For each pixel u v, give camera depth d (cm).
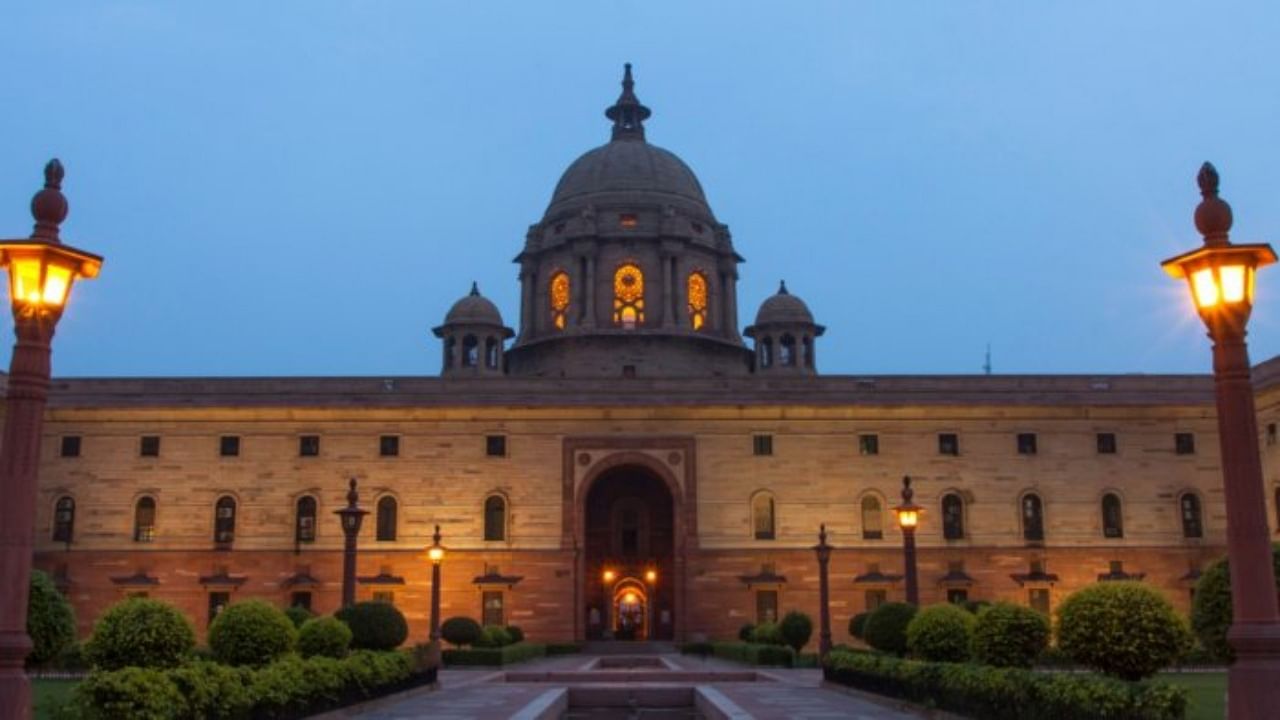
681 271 7644
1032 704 2048
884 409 6297
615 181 7862
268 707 2156
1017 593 6109
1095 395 6391
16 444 1520
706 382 6378
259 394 6316
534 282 7894
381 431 6244
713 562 6138
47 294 1572
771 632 5350
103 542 6062
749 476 6238
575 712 3466
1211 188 1620
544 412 6272
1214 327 1558
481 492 6188
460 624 5316
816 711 2775
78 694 1667
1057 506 6219
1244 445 1512
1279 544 2045
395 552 6097
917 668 2672
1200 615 2114
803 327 7550
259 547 6078
